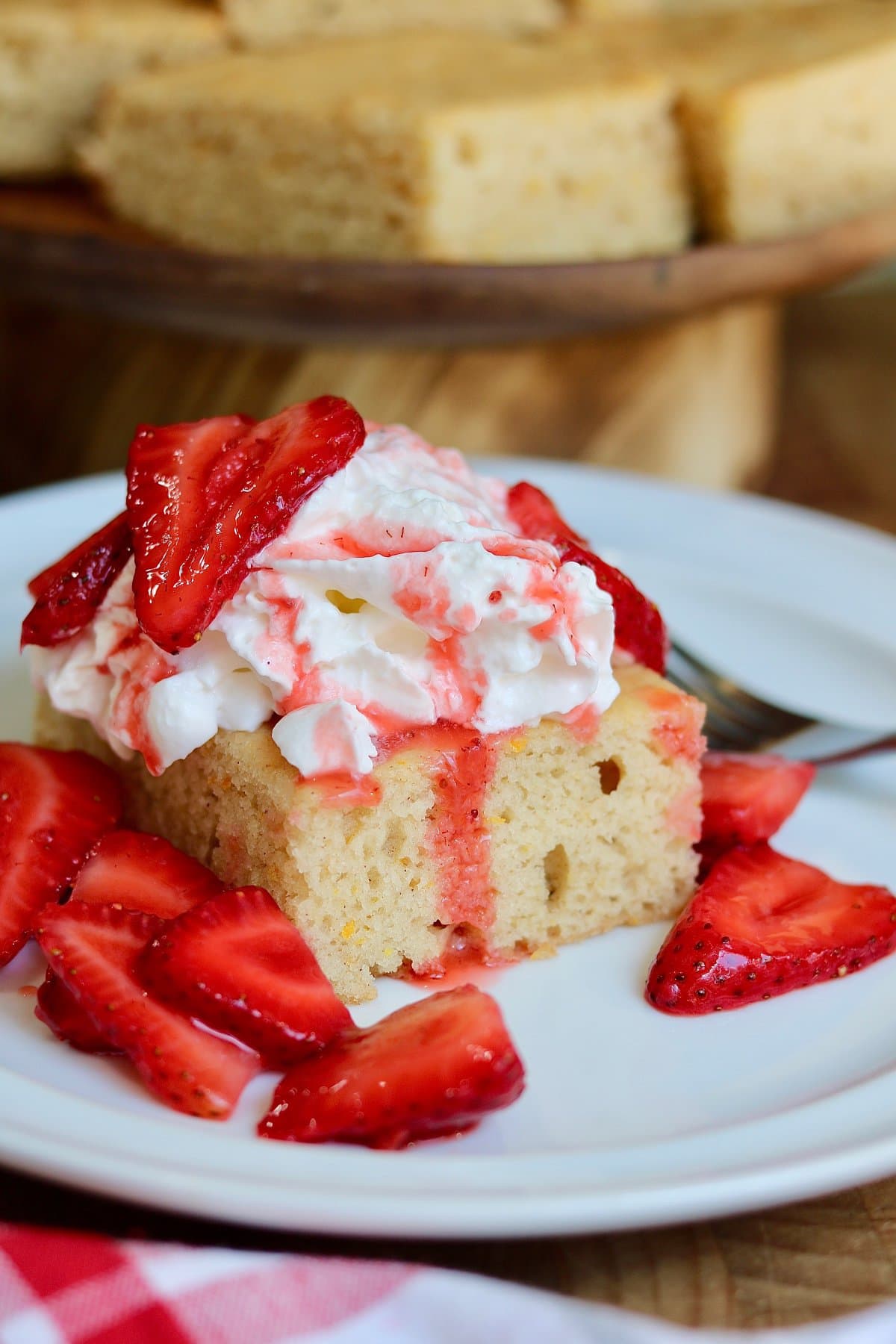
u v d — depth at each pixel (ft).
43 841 1.87
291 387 2.85
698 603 2.32
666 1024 1.83
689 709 1.92
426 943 1.88
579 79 2.87
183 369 2.90
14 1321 1.56
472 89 2.77
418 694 1.83
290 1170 1.65
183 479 1.83
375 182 2.64
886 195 3.04
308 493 1.83
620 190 2.79
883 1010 1.84
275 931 1.77
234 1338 1.56
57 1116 1.67
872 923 1.88
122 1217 1.68
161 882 1.84
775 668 2.25
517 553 1.83
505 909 1.90
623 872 1.93
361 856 1.83
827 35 3.17
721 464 3.15
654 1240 1.67
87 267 2.57
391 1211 1.60
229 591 1.82
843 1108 1.71
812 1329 1.58
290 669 1.83
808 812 2.04
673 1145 1.68
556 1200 1.61
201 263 2.53
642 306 2.61
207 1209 1.61
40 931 1.76
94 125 3.00
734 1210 1.63
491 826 1.88
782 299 3.32
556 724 1.88
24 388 3.04
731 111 2.73
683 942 1.84
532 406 2.93
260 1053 1.74
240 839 1.86
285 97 2.68
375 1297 1.58
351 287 2.53
